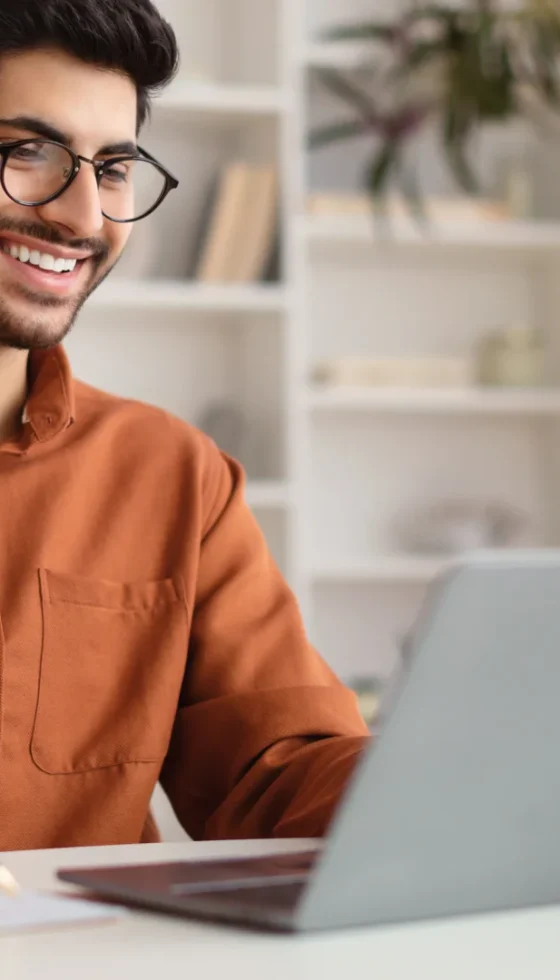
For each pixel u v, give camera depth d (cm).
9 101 133
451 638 67
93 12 132
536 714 72
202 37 398
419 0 407
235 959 65
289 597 156
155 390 400
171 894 74
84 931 71
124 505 150
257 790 134
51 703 139
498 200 424
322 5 418
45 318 138
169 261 390
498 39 374
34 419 146
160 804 220
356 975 62
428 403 404
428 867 72
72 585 142
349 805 68
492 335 423
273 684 146
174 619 147
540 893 77
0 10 130
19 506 143
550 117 420
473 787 72
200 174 397
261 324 392
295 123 381
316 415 425
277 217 379
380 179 378
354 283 427
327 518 424
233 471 162
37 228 135
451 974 62
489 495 435
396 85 393
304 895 69
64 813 138
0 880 78
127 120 139
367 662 423
